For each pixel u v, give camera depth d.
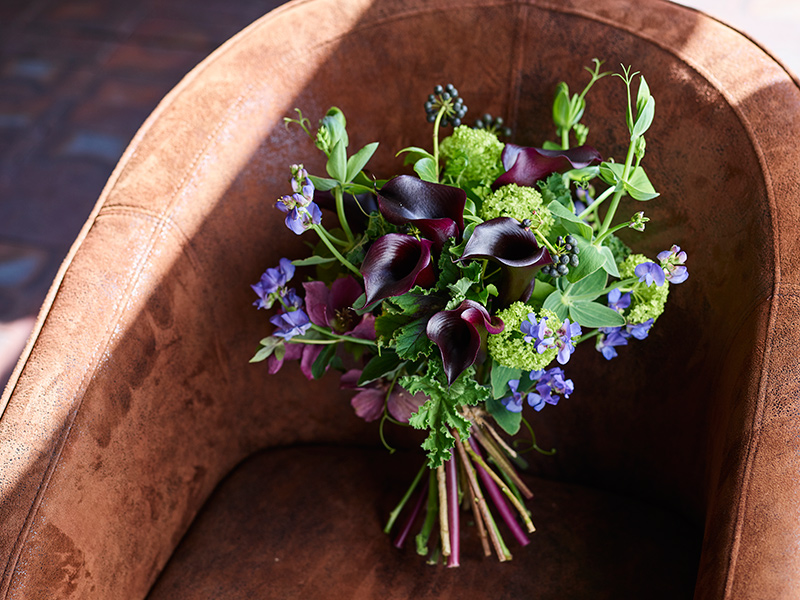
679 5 1.12
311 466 1.25
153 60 3.01
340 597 1.13
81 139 2.72
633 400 1.17
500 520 1.19
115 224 1.08
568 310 1.02
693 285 1.10
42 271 2.33
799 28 2.47
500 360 0.98
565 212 0.98
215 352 1.17
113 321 1.04
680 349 1.12
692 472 1.14
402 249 0.96
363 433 1.28
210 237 1.13
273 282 1.05
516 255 0.96
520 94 1.17
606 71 1.13
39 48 3.10
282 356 1.07
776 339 0.98
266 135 1.16
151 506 1.11
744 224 1.04
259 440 1.27
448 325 0.96
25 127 2.77
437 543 1.15
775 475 0.93
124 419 1.06
